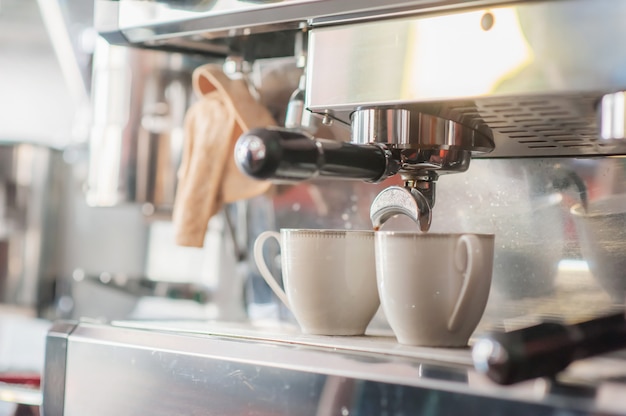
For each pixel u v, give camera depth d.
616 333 0.47
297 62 0.84
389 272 0.56
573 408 0.39
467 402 0.42
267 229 0.91
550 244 0.69
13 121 1.65
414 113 0.55
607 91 0.47
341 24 0.56
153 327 0.62
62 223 1.52
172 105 1.03
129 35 0.70
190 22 0.65
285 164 0.52
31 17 1.53
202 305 1.13
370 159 0.60
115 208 1.42
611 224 0.66
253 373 0.51
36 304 1.52
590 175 0.67
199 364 0.53
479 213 0.73
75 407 0.60
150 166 1.03
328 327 0.62
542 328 0.42
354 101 0.55
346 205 0.84
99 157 1.05
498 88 0.50
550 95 0.48
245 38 0.76
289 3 0.58
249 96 0.84
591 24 0.47
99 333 0.60
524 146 0.65
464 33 0.51
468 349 0.54
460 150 0.59
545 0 0.49
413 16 0.53
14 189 1.52
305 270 0.61
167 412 0.55
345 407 0.47
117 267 1.41
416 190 0.60
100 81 1.05
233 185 0.85
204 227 0.85
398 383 0.45
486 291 0.56
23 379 0.89
